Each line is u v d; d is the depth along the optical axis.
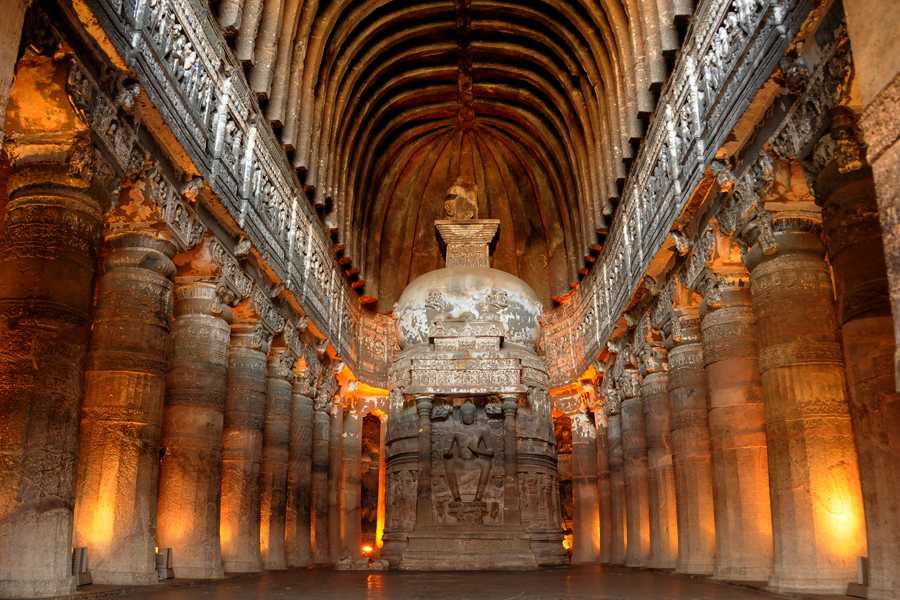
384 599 8.36
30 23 8.02
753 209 11.37
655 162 16.80
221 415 13.94
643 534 19.48
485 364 19.77
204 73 13.17
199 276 14.05
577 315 26.58
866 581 9.14
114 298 11.20
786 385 10.40
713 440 13.25
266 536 17.31
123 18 9.73
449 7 23.17
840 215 8.84
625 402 20.78
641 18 17.73
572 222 26.80
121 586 9.81
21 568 7.91
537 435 20.48
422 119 28.33
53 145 9.06
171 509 12.95
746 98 11.05
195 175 12.71
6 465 8.06
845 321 8.64
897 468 7.95
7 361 8.38
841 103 8.81
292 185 18.94
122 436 10.70
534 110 26.88
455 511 18.84
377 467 32.12
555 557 19.77
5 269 8.77
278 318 17.92
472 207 24.84
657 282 17.33
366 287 28.12
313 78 19.94
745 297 13.41
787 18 9.73
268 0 16.86
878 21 5.29
